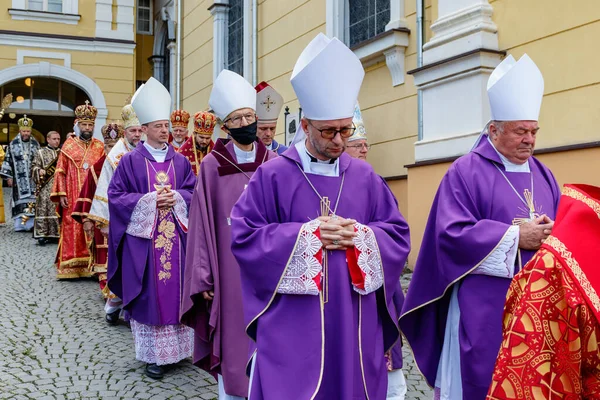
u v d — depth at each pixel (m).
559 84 5.71
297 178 2.68
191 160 6.21
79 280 8.27
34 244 11.07
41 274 8.58
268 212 2.67
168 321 4.57
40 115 21.12
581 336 1.60
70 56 18.59
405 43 7.87
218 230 3.80
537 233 2.77
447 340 3.12
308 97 2.56
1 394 4.14
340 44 2.53
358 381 2.53
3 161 13.00
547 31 5.82
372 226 2.70
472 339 2.86
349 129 2.61
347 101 2.56
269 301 2.56
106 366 4.81
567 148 5.53
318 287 2.50
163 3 19.72
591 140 5.41
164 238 4.75
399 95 8.06
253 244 2.58
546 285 1.65
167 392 4.26
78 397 4.12
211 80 14.38
